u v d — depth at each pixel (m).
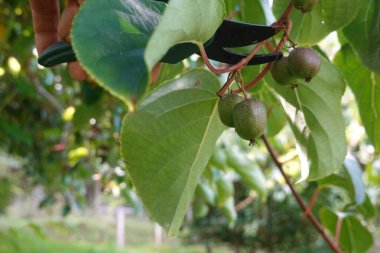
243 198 2.71
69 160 1.41
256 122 0.34
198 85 0.38
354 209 0.83
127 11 0.27
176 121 0.38
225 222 3.17
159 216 0.39
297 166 1.14
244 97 0.35
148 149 0.38
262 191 1.01
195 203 1.15
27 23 1.06
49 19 0.35
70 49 0.32
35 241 3.67
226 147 1.02
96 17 0.25
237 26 0.34
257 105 0.34
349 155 0.72
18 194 3.99
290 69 0.37
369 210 0.80
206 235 3.32
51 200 1.98
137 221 6.16
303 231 2.95
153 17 0.28
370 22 0.50
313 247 2.97
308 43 0.48
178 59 0.32
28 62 1.23
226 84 0.36
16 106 1.65
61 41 0.33
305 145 0.50
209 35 0.30
